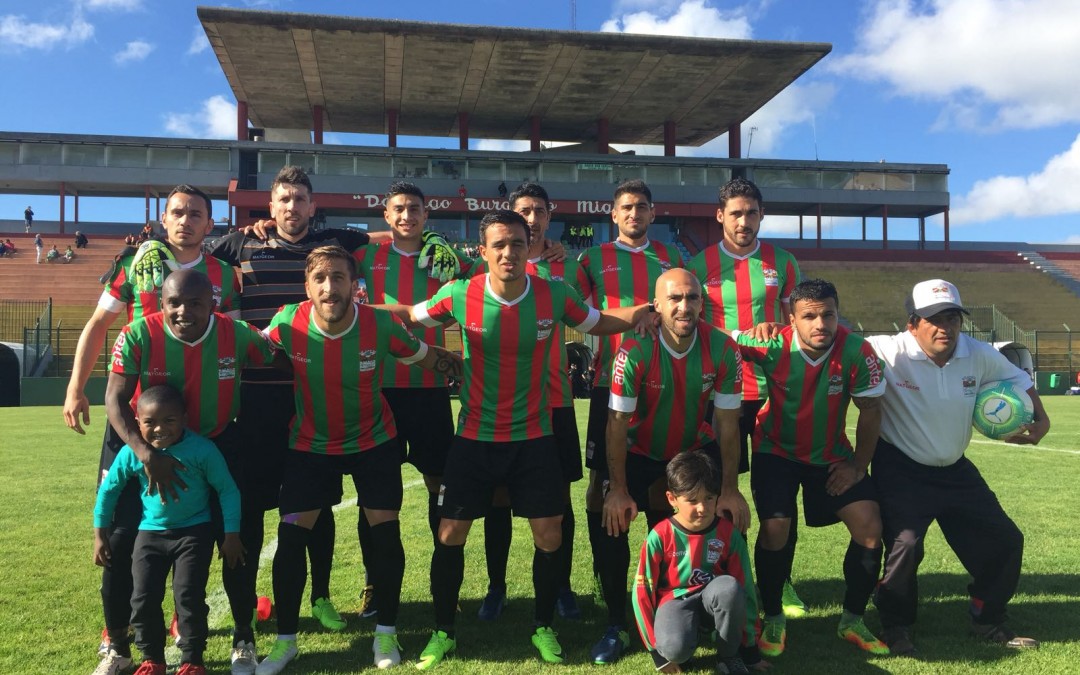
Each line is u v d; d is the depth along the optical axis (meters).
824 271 37.59
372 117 40.94
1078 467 8.34
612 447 3.46
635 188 4.43
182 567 2.99
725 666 3.06
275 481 3.72
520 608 3.97
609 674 3.05
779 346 3.57
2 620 3.61
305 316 3.38
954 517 3.56
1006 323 29.31
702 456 3.15
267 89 36.69
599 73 35.19
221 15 29.72
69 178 34.41
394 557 3.30
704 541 3.12
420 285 4.30
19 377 20.56
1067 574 4.34
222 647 3.42
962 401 3.52
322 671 3.10
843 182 39.81
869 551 3.38
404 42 31.84
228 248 4.08
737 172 38.72
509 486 3.48
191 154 35.09
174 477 2.99
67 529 5.45
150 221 34.78
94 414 16.20
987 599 3.41
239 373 3.38
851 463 3.55
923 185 40.41
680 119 41.50
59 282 29.69
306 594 4.15
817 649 3.33
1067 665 3.08
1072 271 39.47
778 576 3.40
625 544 3.39
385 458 3.45
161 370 3.19
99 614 3.70
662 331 3.44
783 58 34.00
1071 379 26.00
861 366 3.48
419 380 4.20
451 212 36.19
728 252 4.45
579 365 21.00
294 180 4.03
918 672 3.03
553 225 37.53
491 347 3.36
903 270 38.31
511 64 34.19
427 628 3.63
